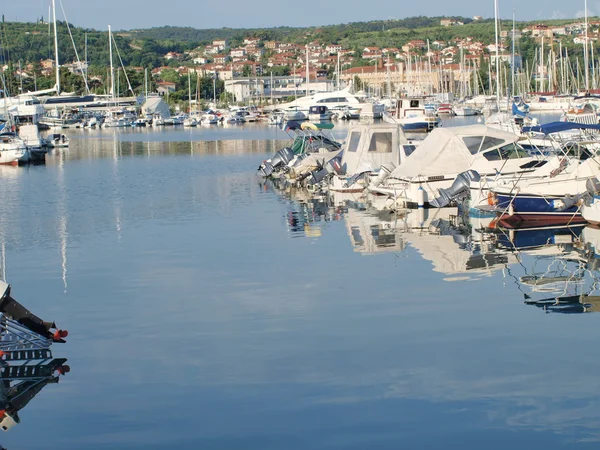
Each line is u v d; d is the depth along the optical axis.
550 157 33.50
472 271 20.73
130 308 18.05
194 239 26.50
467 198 31.03
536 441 11.17
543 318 16.41
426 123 91.31
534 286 19.02
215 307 17.92
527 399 12.45
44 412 12.61
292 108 139.88
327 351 14.77
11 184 45.97
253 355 14.70
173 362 14.48
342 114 133.88
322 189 39.75
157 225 29.73
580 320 16.22
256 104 196.25
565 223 27.66
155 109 145.88
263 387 13.20
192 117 134.88
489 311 17.02
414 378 13.37
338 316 16.92
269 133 103.06
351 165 39.75
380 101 145.00
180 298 18.78
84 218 31.95
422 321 16.41
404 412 12.14
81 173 51.97
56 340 15.90
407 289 19.02
